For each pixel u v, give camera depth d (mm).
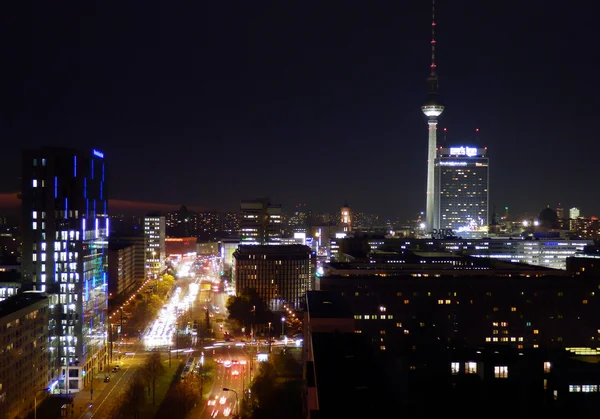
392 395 141375
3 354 194125
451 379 168625
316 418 119812
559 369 172500
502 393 165875
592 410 161875
